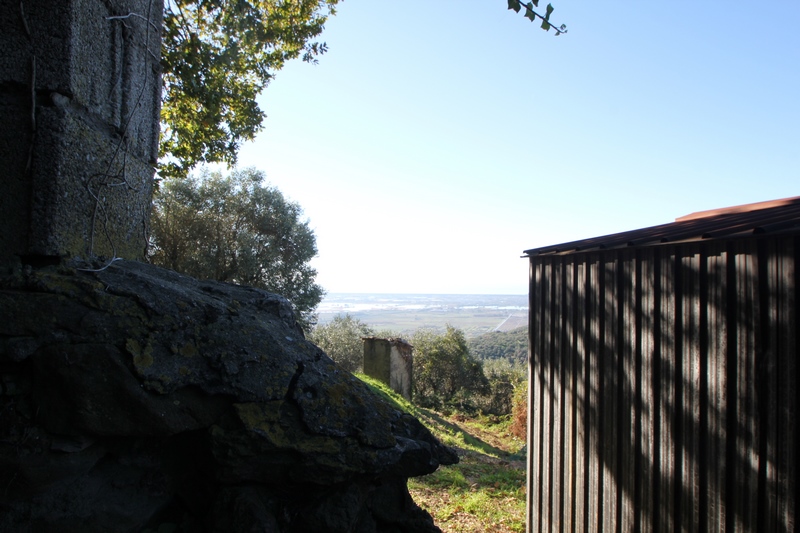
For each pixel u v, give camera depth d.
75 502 1.66
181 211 14.77
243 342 1.86
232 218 15.56
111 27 2.39
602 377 4.88
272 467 1.73
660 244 3.99
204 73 6.39
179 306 1.86
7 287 1.82
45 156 1.99
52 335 1.69
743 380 3.50
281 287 15.75
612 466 4.71
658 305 4.23
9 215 1.99
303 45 8.27
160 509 1.83
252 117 8.02
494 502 7.34
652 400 4.26
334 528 1.73
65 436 1.64
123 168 2.50
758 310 3.38
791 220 3.34
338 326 26.19
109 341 1.71
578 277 5.29
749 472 3.45
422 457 1.93
